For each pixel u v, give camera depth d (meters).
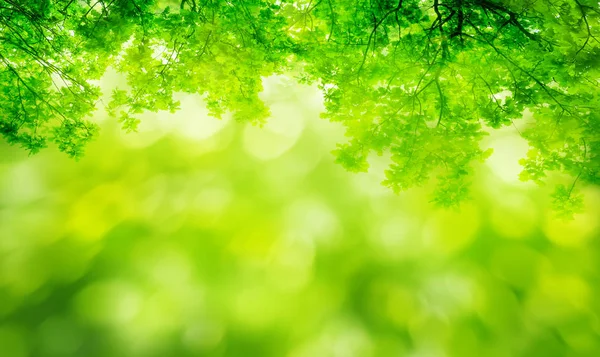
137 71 3.18
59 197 9.16
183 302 8.43
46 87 3.51
